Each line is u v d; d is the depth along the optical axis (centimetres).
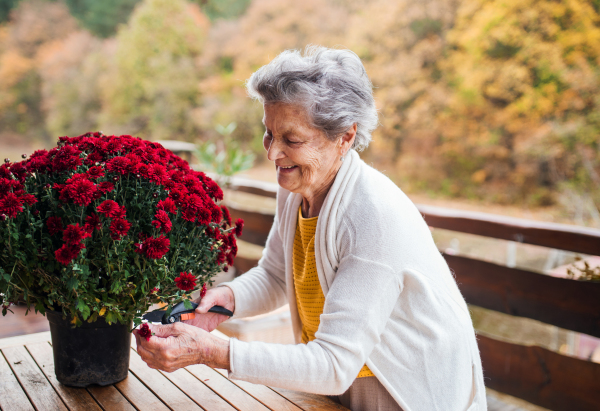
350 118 87
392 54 1255
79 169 92
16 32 1684
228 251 106
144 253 85
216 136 1404
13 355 115
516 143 1102
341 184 92
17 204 81
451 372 92
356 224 88
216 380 107
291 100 83
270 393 103
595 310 194
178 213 93
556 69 1050
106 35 1694
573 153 1030
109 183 86
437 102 1182
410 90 1216
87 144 98
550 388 210
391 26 1250
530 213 1063
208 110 1426
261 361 84
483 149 1130
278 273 120
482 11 1126
